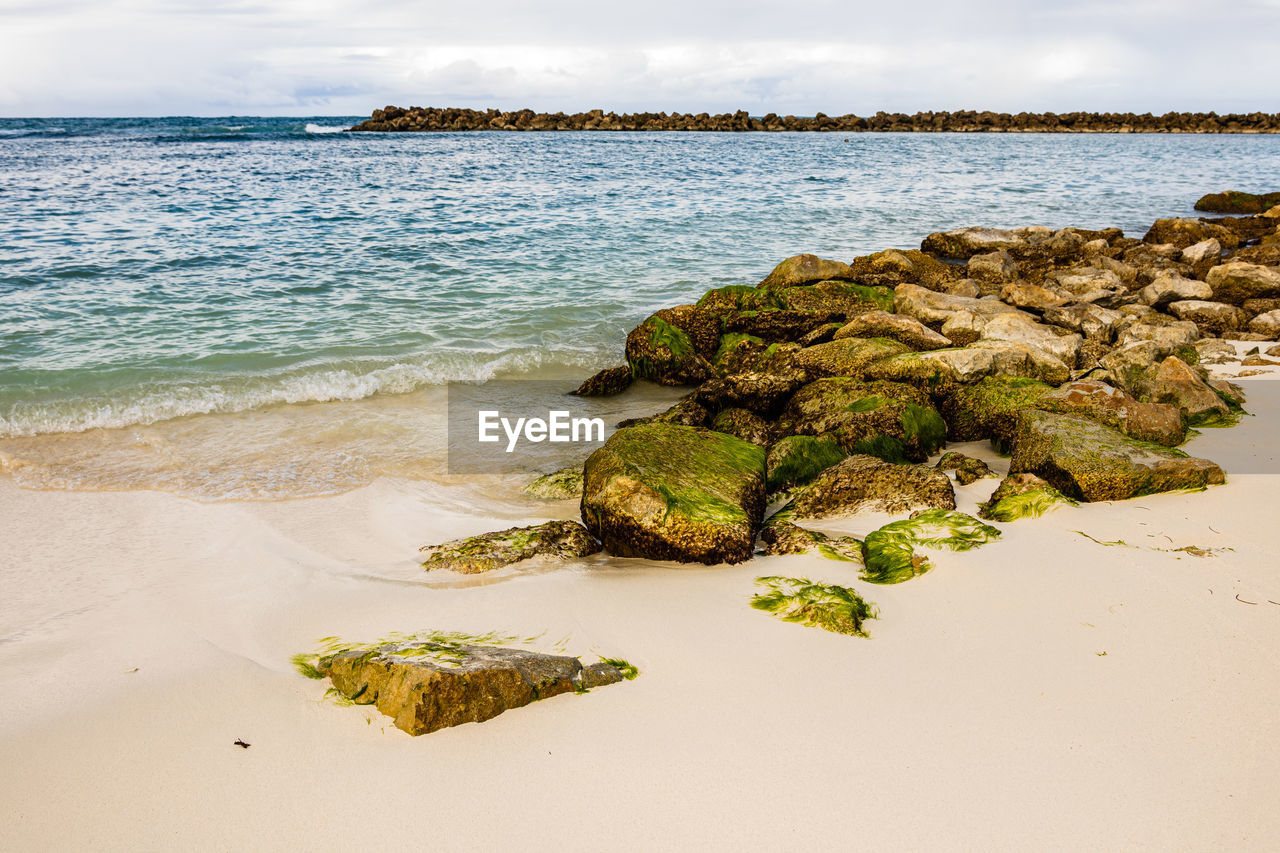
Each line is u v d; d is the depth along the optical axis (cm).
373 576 698
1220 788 418
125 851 393
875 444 971
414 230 2711
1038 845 387
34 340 1427
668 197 3700
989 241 2478
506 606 632
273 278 1959
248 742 467
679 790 425
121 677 536
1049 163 6159
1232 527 707
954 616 585
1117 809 407
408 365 1370
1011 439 1017
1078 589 611
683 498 730
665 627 591
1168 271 1842
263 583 684
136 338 1458
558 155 6272
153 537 779
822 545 712
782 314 1487
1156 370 1089
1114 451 809
